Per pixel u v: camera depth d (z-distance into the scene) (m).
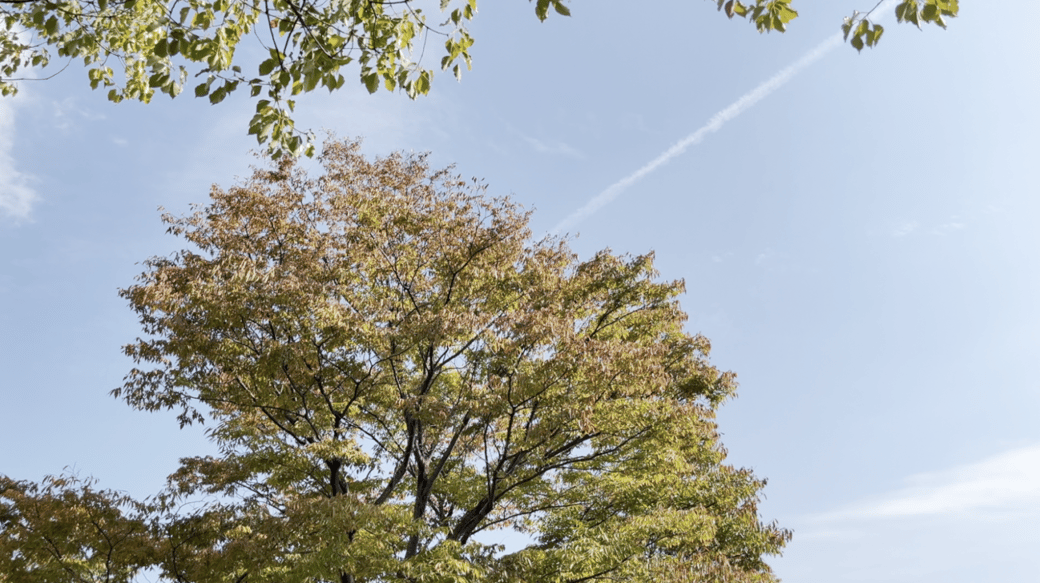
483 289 15.62
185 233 16.27
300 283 12.27
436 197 16.41
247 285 12.30
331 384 13.68
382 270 15.37
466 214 15.96
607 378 12.31
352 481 15.84
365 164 17.66
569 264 17.03
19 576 10.62
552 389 12.78
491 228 15.51
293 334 12.76
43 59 9.17
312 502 10.94
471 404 12.74
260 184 16.72
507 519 15.64
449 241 15.48
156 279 13.73
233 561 10.78
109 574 11.25
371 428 16.80
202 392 14.11
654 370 12.70
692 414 13.41
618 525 12.61
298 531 11.12
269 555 10.76
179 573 11.16
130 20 8.24
